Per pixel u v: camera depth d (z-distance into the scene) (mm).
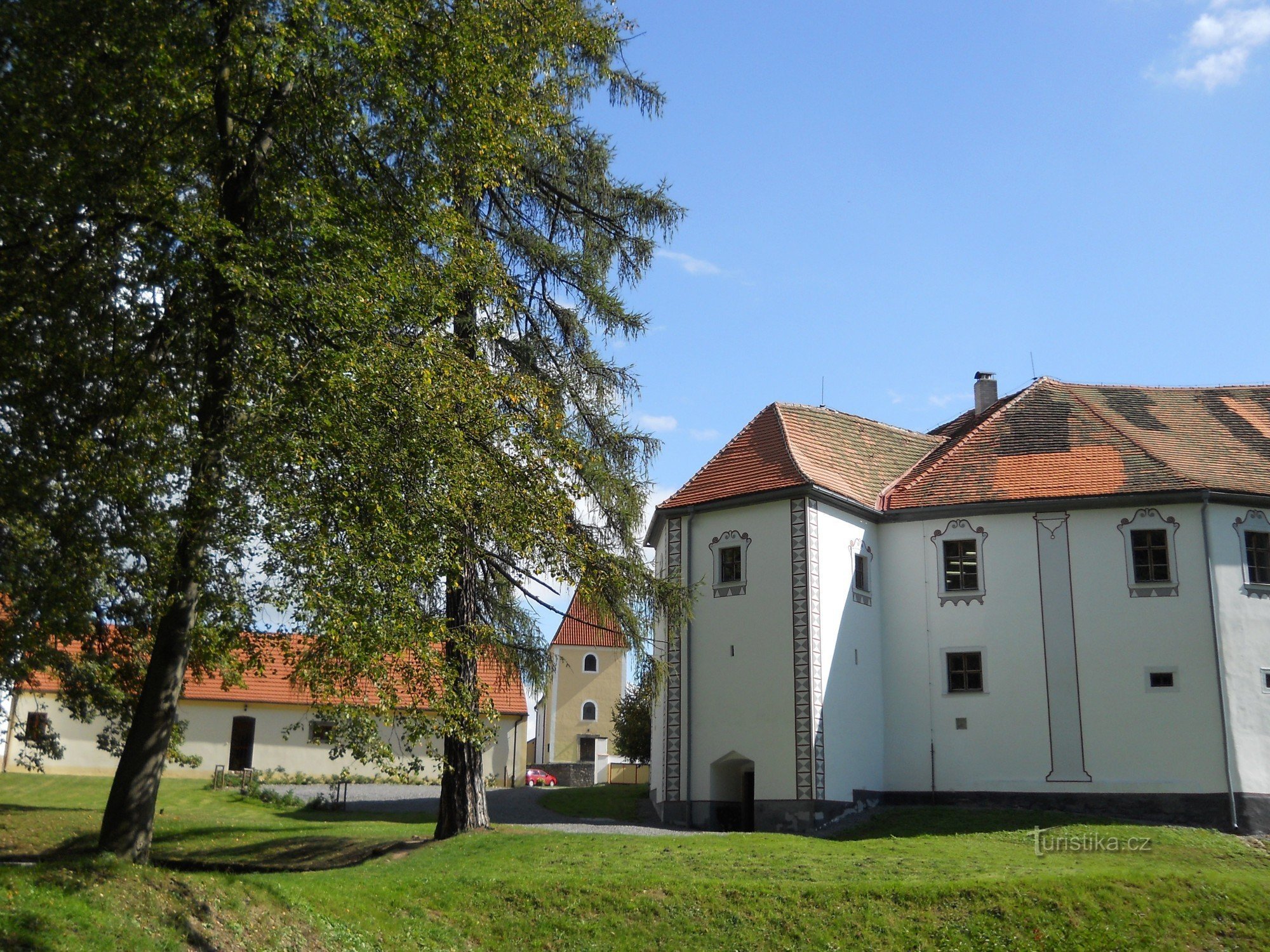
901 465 35312
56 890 12586
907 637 31406
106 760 40500
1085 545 30078
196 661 16750
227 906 14203
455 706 14992
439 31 15414
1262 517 29828
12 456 13984
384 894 17750
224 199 15188
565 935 17312
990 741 29812
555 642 70875
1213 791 27516
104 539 14883
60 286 13852
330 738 14945
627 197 23562
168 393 14367
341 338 13969
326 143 15281
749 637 29750
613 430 23000
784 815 27891
